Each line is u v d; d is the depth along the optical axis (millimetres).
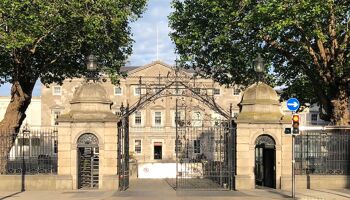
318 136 25984
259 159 27938
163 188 25672
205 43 31453
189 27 31672
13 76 30219
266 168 26484
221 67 32250
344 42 27688
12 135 25609
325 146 25984
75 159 24344
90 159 25516
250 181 24750
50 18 27062
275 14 25859
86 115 24453
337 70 27500
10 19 26141
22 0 26781
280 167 25031
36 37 27031
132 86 83000
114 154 24359
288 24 25766
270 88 26031
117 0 29797
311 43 30688
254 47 30344
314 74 30375
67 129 24422
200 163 37625
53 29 27750
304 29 27359
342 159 25984
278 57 33375
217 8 28812
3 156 25156
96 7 28734
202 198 21109
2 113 80250
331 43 28641
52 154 25406
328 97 30281
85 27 28281
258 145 25188
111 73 32500
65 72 33250
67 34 28828
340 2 28219
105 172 24344
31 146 25312
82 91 24938
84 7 28359
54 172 25125
